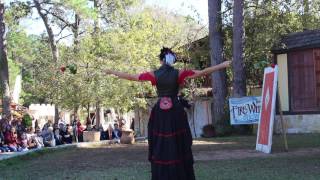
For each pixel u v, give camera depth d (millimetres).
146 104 32906
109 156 14945
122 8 37594
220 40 24828
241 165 11289
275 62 24000
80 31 38125
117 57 32000
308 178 9289
